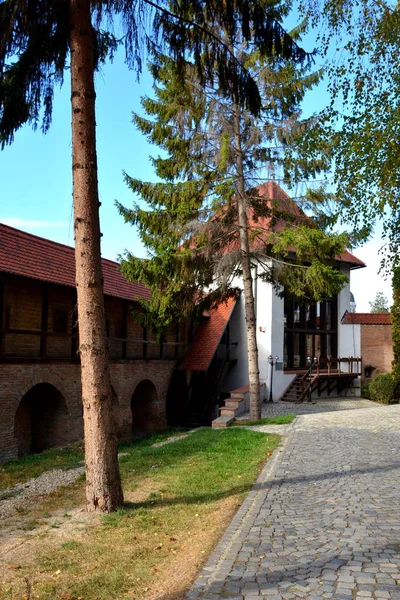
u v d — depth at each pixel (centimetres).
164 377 2247
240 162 1623
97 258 721
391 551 504
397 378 2386
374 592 416
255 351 1661
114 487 722
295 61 830
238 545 544
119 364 1922
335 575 453
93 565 528
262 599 416
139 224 1634
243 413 1966
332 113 1373
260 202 1706
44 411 1684
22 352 1533
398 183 1304
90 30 735
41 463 1303
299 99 1526
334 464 938
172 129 1582
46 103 816
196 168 1605
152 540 596
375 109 1294
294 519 629
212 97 1516
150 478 918
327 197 1520
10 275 1415
